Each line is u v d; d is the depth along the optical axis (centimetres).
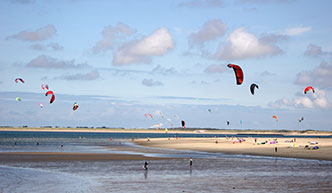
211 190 2288
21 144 9350
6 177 2802
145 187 2384
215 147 7688
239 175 3034
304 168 3612
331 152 5466
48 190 2253
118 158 4756
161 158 4838
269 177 2905
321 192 2225
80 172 3186
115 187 2380
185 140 11912
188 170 3403
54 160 4347
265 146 7438
